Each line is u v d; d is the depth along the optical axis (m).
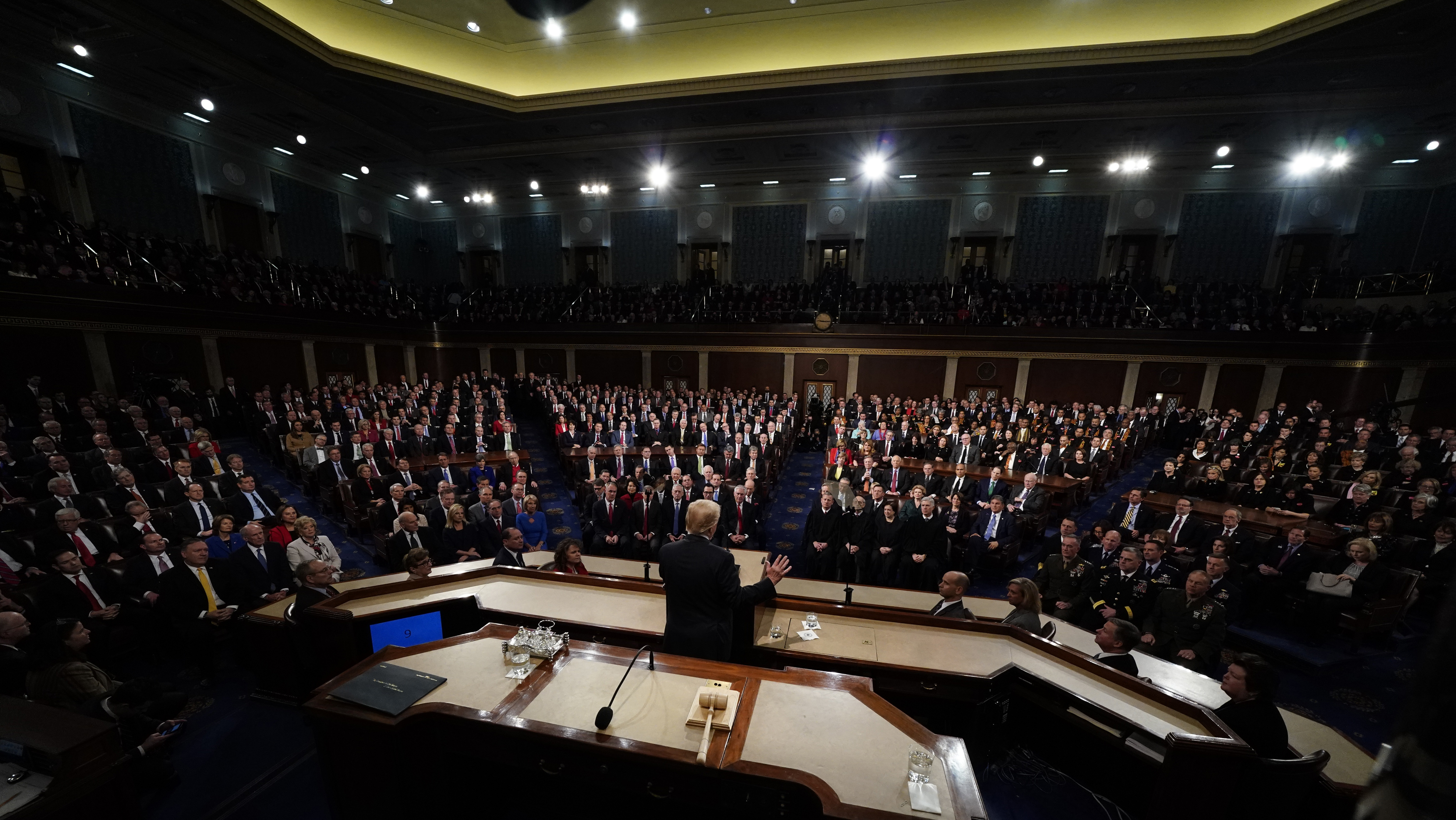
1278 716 3.13
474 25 12.41
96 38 11.28
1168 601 5.23
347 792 2.73
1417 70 11.47
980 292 18.66
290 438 10.87
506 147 17.86
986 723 3.48
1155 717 3.02
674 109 14.48
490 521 7.18
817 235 21.17
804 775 2.17
